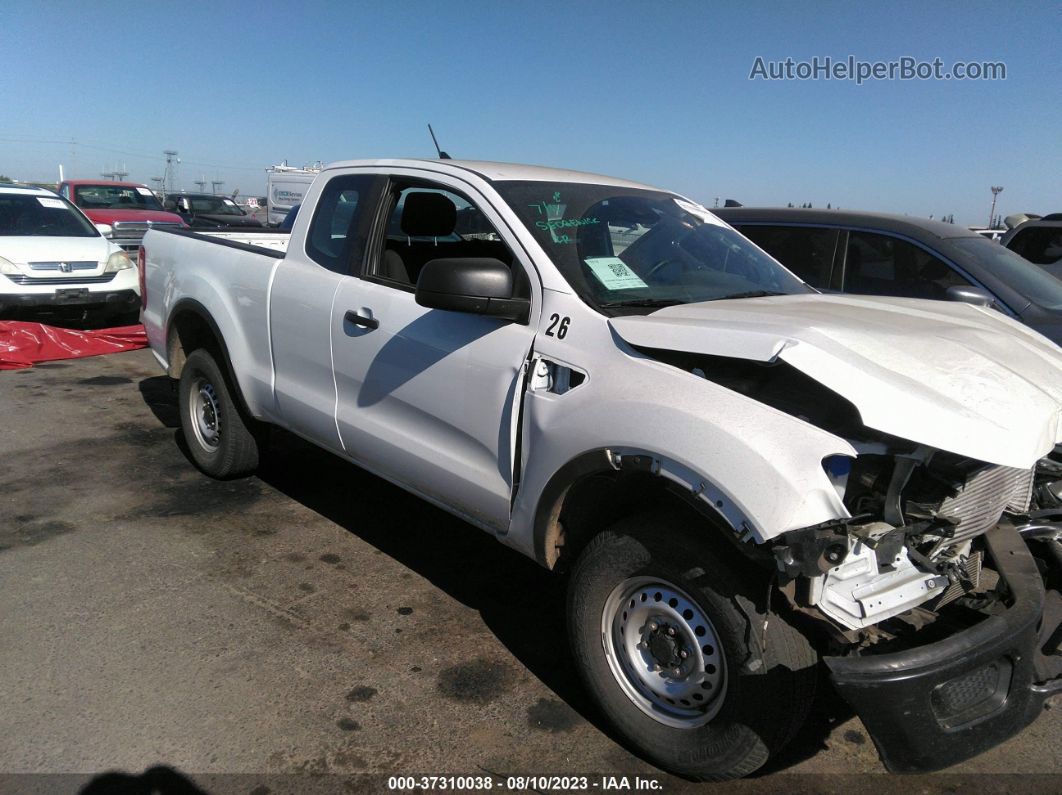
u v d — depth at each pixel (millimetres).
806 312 2885
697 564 2477
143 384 7574
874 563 2432
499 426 3096
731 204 7598
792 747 2867
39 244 9219
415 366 3416
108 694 2986
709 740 2547
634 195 3824
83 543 4211
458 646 3420
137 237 14516
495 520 3217
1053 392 2607
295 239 4246
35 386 7336
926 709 2166
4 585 3740
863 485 2500
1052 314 5215
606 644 2807
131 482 5082
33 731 2770
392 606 3725
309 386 4070
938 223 6016
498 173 3539
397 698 3051
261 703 2979
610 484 2775
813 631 2484
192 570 3975
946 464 2443
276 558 4145
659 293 3191
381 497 5016
